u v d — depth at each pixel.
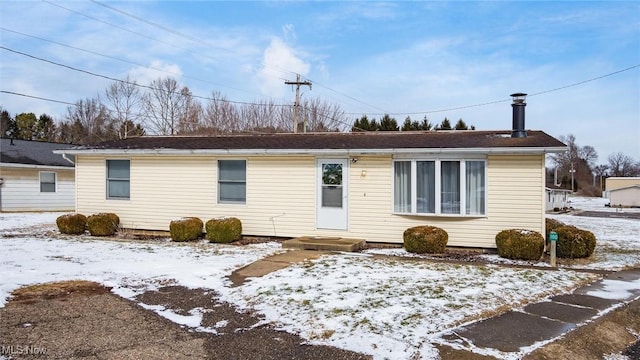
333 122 42.06
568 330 5.52
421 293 6.89
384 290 7.04
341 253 10.51
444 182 11.30
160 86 42.97
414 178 11.51
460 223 11.17
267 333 5.34
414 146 11.38
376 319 5.72
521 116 11.93
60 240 12.42
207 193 13.27
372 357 4.66
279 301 6.51
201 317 5.91
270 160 12.73
